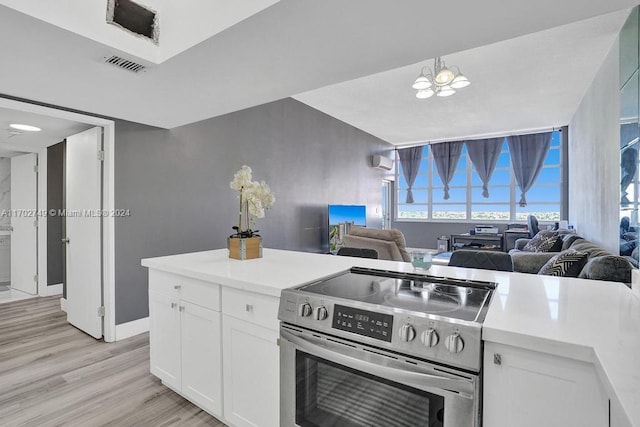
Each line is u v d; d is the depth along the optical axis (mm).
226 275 1710
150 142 3221
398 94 4781
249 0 1415
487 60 3602
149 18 1806
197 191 3668
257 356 1572
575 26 2926
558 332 945
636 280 1380
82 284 3201
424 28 1526
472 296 1330
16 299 4254
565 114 5715
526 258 3865
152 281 2141
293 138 5125
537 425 938
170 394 2131
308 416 1368
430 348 1043
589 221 4363
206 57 1782
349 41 1639
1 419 1884
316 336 1321
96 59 1787
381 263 2055
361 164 7051
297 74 2035
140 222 3145
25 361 2586
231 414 1702
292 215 5121
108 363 2555
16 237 4652
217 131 3910
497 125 6539
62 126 3141
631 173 2607
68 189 3402
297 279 1623
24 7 1358
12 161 4691
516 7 1361
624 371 728
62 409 1976
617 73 3059
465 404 993
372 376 1188
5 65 1858
